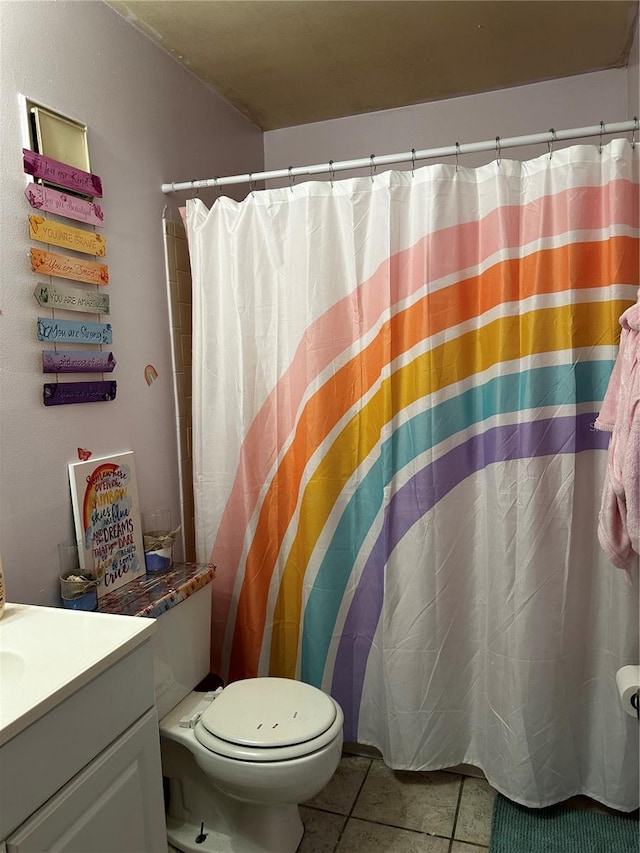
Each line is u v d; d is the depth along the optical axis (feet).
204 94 7.13
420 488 5.66
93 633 3.84
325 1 5.61
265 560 6.39
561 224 5.14
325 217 5.75
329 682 6.24
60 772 3.24
